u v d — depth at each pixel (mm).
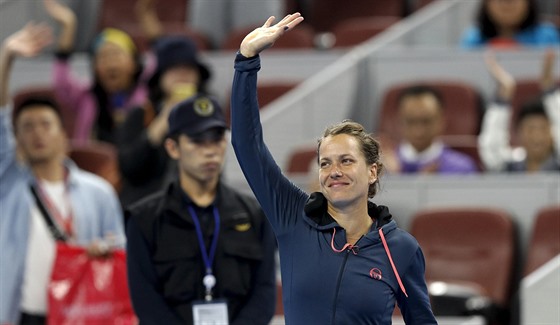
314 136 28797
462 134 28422
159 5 36719
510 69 29453
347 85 29531
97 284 17625
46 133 19344
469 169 24906
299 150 25734
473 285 22062
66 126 28609
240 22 35344
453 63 29875
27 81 32156
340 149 11734
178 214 15102
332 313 11695
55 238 18812
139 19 35781
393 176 23906
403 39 32500
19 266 18531
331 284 11742
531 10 30578
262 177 12219
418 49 30062
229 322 15078
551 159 24797
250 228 15359
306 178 23625
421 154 25062
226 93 31172
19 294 18500
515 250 23094
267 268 15359
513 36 30641
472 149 25906
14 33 35250
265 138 28500
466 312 20188
